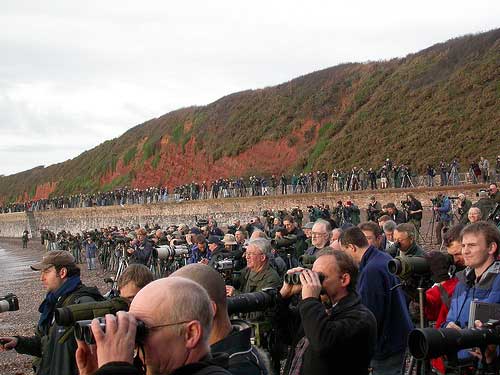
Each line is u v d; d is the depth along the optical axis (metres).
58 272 5.63
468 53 61.34
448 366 4.95
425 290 6.17
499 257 5.31
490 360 4.56
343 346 4.22
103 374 2.57
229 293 6.00
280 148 73.50
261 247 7.10
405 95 61.91
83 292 5.55
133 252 17.84
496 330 4.38
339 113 71.50
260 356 4.02
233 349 3.72
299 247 12.71
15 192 126.50
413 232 7.45
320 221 9.15
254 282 7.12
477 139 48.47
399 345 5.64
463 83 56.28
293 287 4.76
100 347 2.64
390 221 9.73
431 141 51.84
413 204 22.41
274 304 4.84
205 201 56.94
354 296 4.55
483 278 5.26
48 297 5.72
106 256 31.48
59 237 45.28
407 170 43.16
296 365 4.54
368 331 4.34
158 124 98.75
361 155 57.12
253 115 81.88
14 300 5.51
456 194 37.88
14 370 11.62
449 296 5.96
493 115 50.06
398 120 58.53
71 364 5.09
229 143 79.94
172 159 88.12
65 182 109.75
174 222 60.75
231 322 4.05
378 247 7.07
